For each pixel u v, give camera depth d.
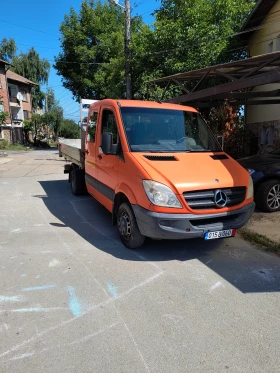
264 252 4.75
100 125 5.86
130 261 4.33
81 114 14.64
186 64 13.77
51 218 6.41
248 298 3.43
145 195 4.11
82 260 4.34
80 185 8.29
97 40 27.12
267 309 3.22
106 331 2.83
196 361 2.48
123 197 4.86
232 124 13.01
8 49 41.97
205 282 3.78
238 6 14.41
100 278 3.83
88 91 28.12
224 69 8.09
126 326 2.91
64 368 2.39
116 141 5.05
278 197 6.68
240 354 2.57
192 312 3.15
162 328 2.89
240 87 6.78
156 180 4.05
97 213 6.81
